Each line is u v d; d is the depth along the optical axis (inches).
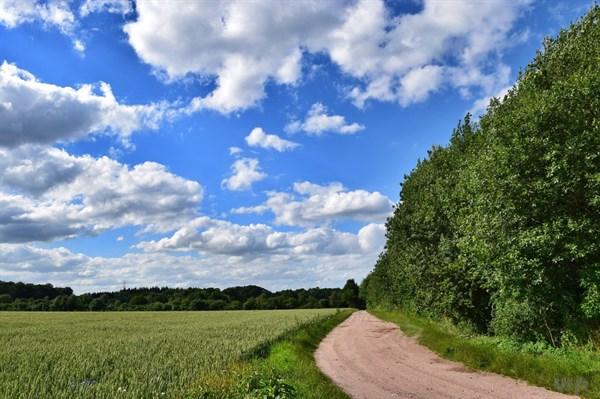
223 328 1587.1
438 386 531.8
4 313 3459.6
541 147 678.5
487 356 655.8
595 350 600.1
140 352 863.1
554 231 657.0
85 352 881.5
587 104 658.2
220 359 751.1
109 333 1428.4
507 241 707.4
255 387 458.0
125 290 5856.3
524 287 704.4
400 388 526.0
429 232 1277.1
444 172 1384.1
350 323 1911.9
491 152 753.6
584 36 794.8
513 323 749.3
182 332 1422.2
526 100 735.1
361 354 863.7
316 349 990.4
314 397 449.7
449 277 1107.3
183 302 5002.5
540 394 470.0
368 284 3981.3
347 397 464.4
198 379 547.8
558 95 671.8
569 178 654.5
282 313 3238.2
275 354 807.7
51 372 649.6
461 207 1021.2
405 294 1936.5
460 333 1028.5
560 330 698.2
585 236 645.9
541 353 645.3
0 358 798.5
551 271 687.1
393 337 1181.1
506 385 522.0
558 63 807.1
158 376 590.9
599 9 807.1
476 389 508.1
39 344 1063.6
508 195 709.9
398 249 1733.5
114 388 518.0
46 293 5802.2
